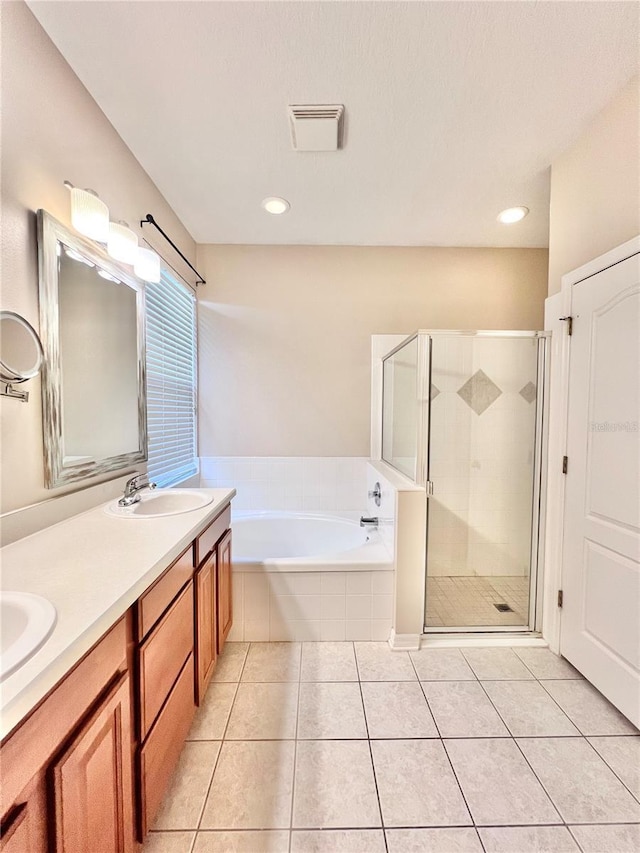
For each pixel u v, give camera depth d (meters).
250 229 2.57
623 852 1.00
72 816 0.62
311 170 1.92
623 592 1.43
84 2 1.10
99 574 0.87
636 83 1.38
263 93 1.43
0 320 1.03
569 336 1.73
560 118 1.56
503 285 2.86
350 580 1.88
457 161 1.84
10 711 0.50
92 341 1.46
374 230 2.58
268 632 1.88
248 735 1.33
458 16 1.16
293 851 0.98
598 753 1.29
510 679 1.64
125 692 0.82
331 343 2.86
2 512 1.06
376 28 1.19
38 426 1.18
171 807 1.09
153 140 1.70
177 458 2.51
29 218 1.14
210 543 1.47
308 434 2.89
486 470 2.15
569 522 1.73
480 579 2.21
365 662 1.74
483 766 1.23
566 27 1.18
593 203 1.60
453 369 2.06
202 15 1.15
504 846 1.00
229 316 2.83
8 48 1.06
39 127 1.17
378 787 1.15
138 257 1.56
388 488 2.07
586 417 1.62
